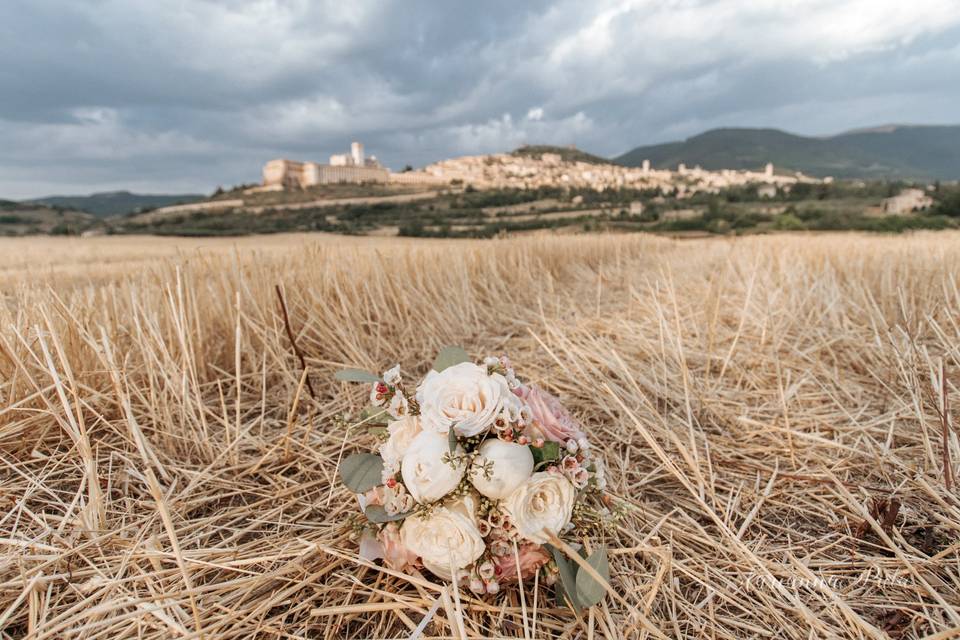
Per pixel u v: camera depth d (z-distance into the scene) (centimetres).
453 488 108
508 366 126
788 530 140
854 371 265
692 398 229
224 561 122
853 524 143
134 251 1866
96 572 118
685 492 163
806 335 303
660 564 125
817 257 535
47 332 202
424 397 114
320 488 163
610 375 255
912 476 159
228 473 174
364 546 120
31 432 177
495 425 110
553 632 112
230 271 333
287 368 274
